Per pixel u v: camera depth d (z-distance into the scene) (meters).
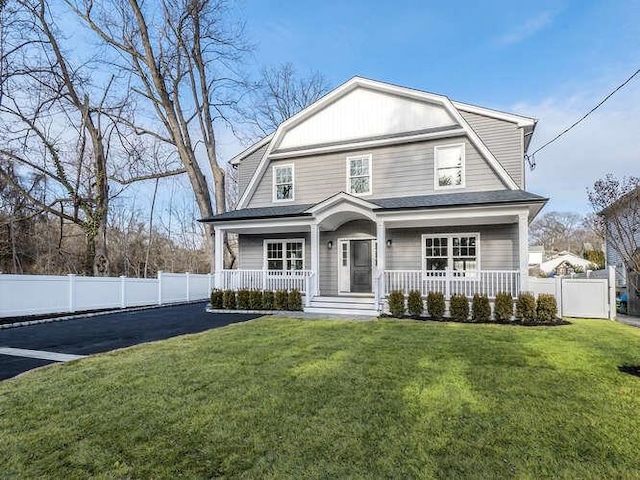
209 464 3.01
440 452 3.13
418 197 12.85
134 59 20.98
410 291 11.34
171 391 4.64
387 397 4.36
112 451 3.23
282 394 4.48
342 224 14.31
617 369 5.42
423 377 5.07
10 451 3.24
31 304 11.46
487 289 11.26
